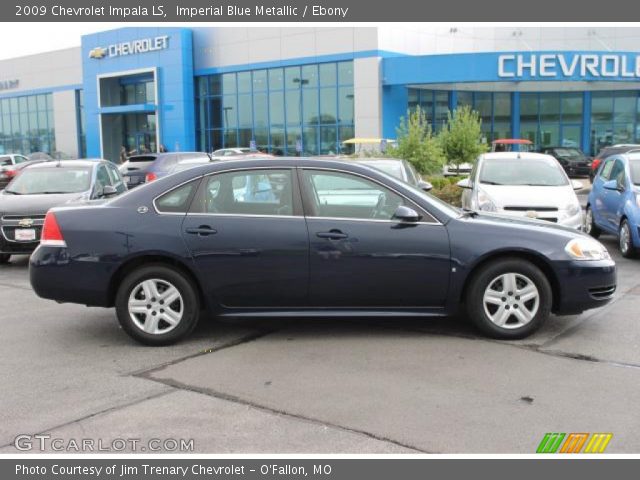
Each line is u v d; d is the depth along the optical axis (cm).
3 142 5175
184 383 492
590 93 3425
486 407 439
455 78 2997
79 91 4581
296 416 429
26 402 460
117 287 597
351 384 484
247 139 3625
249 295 585
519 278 588
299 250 578
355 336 606
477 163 1156
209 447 390
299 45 3347
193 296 586
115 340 610
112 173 1266
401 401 451
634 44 3750
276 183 594
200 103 3788
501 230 587
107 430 414
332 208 590
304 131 3416
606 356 541
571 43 3791
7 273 987
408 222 582
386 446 387
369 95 3148
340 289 583
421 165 1858
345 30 3183
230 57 3616
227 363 536
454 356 546
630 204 1020
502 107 3456
